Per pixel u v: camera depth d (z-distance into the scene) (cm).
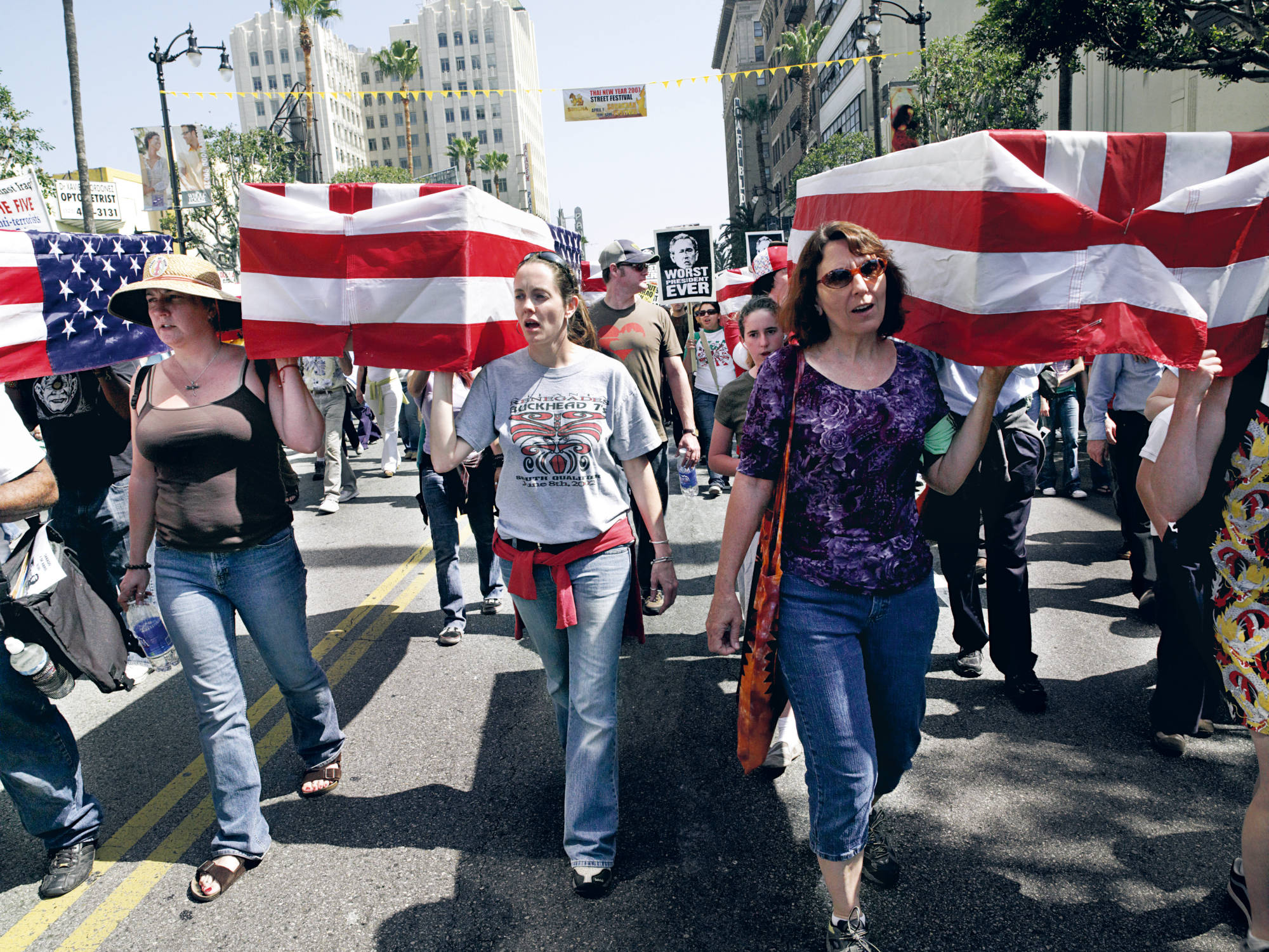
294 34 11112
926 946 245
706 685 427
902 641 236
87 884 299
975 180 218
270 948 261
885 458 226
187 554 299
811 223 322
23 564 284
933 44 2197
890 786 262
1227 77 1198
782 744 344
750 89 7575
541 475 279
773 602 233
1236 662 230
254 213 284
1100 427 465
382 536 780
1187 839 286
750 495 236
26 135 2036
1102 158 220
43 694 294
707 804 324
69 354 363
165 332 300
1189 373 221
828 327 231
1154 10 1141
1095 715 373
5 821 344
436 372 287
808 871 282
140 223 4100
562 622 276
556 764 360
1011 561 378
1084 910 256
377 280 283
